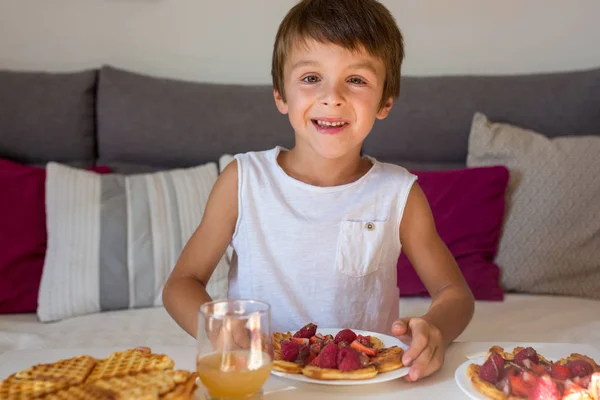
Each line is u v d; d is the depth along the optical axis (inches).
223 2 104.4
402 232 55.4
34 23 102.3
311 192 53.9
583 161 86.6
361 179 54.5
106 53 103.7
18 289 78.7
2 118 90.4
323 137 49.4
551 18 105.5
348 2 49.9
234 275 56.5
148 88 93.7
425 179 88.0
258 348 31.7
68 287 76.8
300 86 49.6
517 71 106.3
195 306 45.9
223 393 31.6
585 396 31.3
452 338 43.8
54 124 91.5
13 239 79.7
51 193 81.0
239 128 93.0
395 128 94.0
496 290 81.9
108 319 74.9
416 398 35.0
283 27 52.7
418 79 96.3
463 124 93.5
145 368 33.1
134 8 103.3
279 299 53.9
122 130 92.2
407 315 75.4
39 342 66.7
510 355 38.2
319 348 38.4
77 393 29.9
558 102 93.3
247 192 54.1
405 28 105.8
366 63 48.9
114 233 79.4
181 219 82.1
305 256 53.7
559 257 84.3
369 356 38.7
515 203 86.5
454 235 85.1
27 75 93.0
